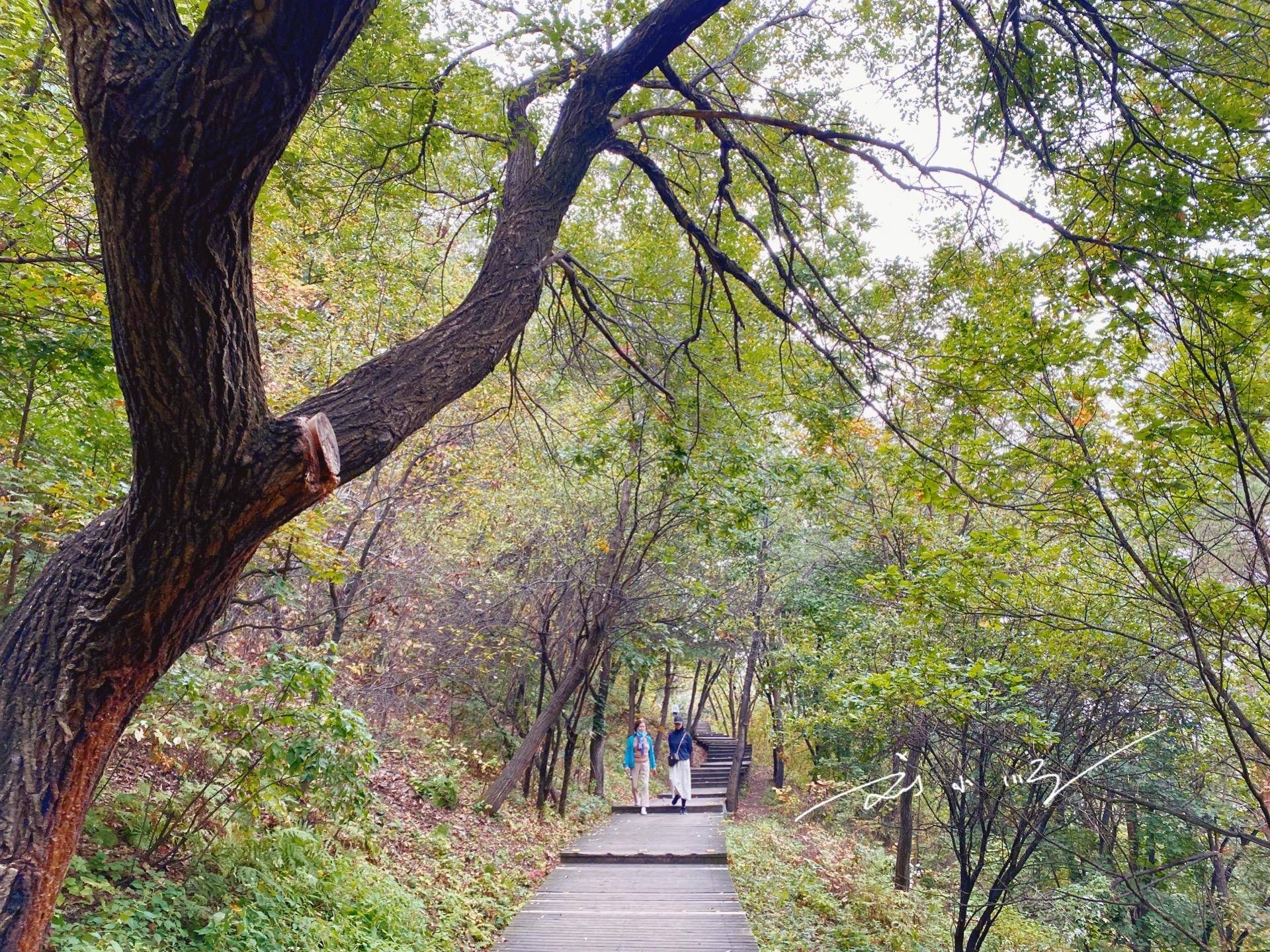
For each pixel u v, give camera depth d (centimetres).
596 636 1166
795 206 586
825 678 1009
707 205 627
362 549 1027
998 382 480
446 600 1128
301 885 507
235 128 161
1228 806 680
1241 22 332
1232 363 416
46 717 203
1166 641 569
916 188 416
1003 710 611
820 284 442
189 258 172
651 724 2822
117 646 211
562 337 630
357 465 254
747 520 788
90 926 363
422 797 949
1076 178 393
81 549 215
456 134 447
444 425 1057
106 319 434
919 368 481
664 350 612
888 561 952
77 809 211
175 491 199
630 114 432
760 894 844
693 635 1450
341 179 495
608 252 647
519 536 1172
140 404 187
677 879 914
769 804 1723
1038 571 590
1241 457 395
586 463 737
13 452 487
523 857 935
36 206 372
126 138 159
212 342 183
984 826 693
